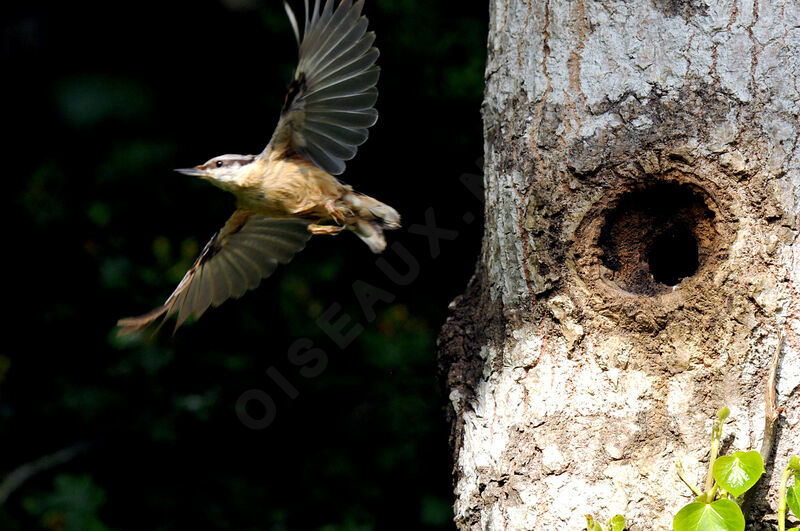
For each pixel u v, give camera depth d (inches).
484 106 248.2
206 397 488.4
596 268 222.7
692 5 219.6
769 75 214.7
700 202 217.5
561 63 228.4
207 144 517.0
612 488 215.5
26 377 501.7
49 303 506.9
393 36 496.4
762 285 210.5
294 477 488.7
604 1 225.8
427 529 474.6
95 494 476.4
